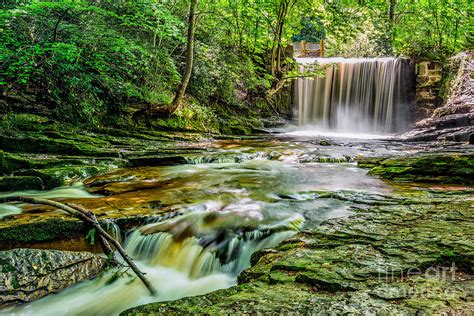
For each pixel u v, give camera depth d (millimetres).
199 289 3582
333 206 4961
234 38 17078
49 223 3928
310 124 18562
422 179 6375
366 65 17797
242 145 11078
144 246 4168
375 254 2895
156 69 12164
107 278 3613
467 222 3660
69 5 8047
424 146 10445
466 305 2062
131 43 10406
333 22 15695
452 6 17625
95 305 3275
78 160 7398
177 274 3861
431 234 3293
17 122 8508
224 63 15227
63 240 3959
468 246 2934
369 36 22719
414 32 19766
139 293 3480
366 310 2045
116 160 7832
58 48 8453
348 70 18109
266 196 5613
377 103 17625
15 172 6488
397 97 17188
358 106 18000
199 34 14867
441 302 2105
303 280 2520
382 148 10531
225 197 5539
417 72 16828
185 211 4734
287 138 13297
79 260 3500
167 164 8258
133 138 10648
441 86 16250
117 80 10859
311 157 9031
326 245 3223
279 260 3008
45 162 6984
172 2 13688
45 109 9516
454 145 10047
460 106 12914
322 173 7488
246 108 16453
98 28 9922
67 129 9523
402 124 17219
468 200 4633
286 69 17656
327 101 18438
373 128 17781
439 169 6398
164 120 12273
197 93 14289
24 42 8781
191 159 8469
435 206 4391
